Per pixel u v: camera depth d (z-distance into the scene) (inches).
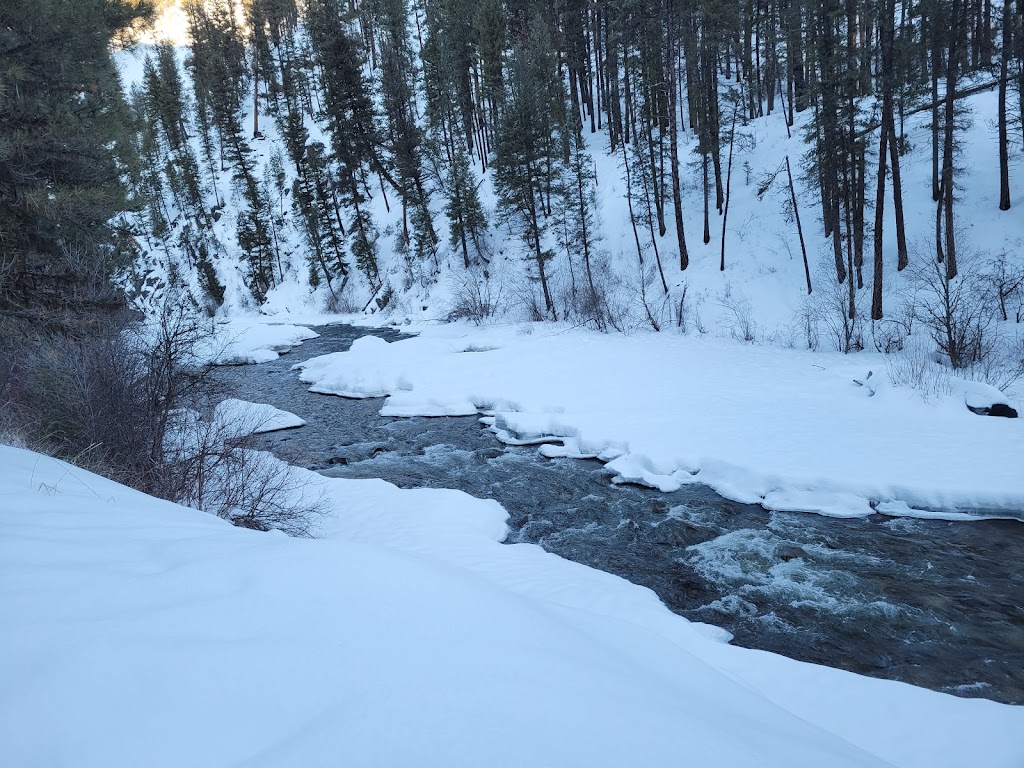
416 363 932.6
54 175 426.3
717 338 1002.7
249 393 869.2
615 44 1533.0
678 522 386.3
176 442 353.4
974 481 380.8
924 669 231.9
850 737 152.2
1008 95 1207.6
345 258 1993.1
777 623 270.4
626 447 520.1
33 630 73.4
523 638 94.4
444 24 2016.5
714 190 1421.0
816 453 453.1
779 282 1113.4
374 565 108.8
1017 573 304.0
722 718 86.0
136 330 368.2
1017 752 143.6
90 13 435.5
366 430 658.8
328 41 1781.5
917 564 318.0
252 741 59.0
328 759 56.8
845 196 960.9
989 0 1286.9
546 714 68.6
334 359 1055.6
